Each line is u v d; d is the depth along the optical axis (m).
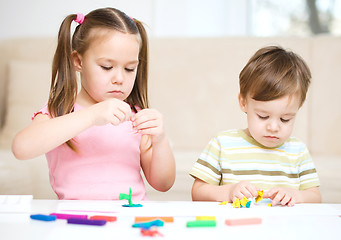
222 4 3.04
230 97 2.27
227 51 2.30
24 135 0.94
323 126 2.25
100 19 1.03
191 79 2.29
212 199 1.07
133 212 0.76
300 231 0.65
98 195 1.04
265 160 1.17
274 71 1.05
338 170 1.70
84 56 1.03
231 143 1.19
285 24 3.10
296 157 1.18
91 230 0.64
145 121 0.97
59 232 0.63
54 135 0.92
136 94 1.17
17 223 0.68
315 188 1.15
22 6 2.79
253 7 3.09
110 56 0.99
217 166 1.18
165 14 2.96
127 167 1.10
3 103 2.42
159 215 0.74
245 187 0.96
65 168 1.07
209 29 3.04
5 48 2.46
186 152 2.00
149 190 1.71
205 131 2.26
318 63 2.28
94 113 0.91
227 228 0.66
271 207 0.85
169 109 2.29
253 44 2.30
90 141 1.08
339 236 0.63
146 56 1.17
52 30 2.79
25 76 2.33
